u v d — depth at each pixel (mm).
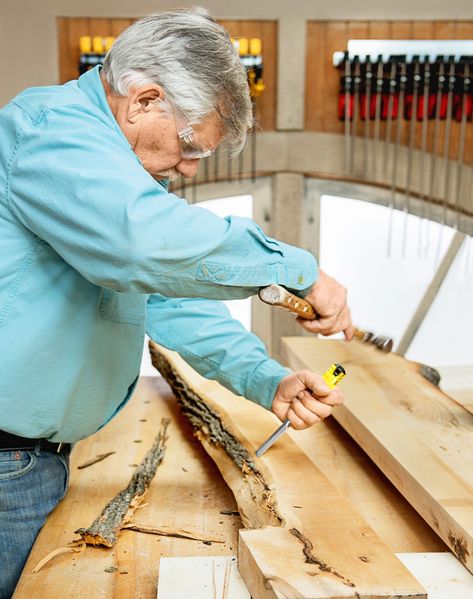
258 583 1113
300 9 3799
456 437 1651
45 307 1313
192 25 1213
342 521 1298
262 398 1627
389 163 3939
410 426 1713
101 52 3682
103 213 1101
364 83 3793
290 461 1610
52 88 1295
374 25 3840
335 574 1098
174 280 1166
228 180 4020
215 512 1550
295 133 3965
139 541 1418
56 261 1304
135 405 2195
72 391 1413
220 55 1208
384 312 4207
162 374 2250
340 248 4141
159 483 1683
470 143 3902
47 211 1156
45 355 1340
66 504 1582
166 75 1188
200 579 1195
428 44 3779
